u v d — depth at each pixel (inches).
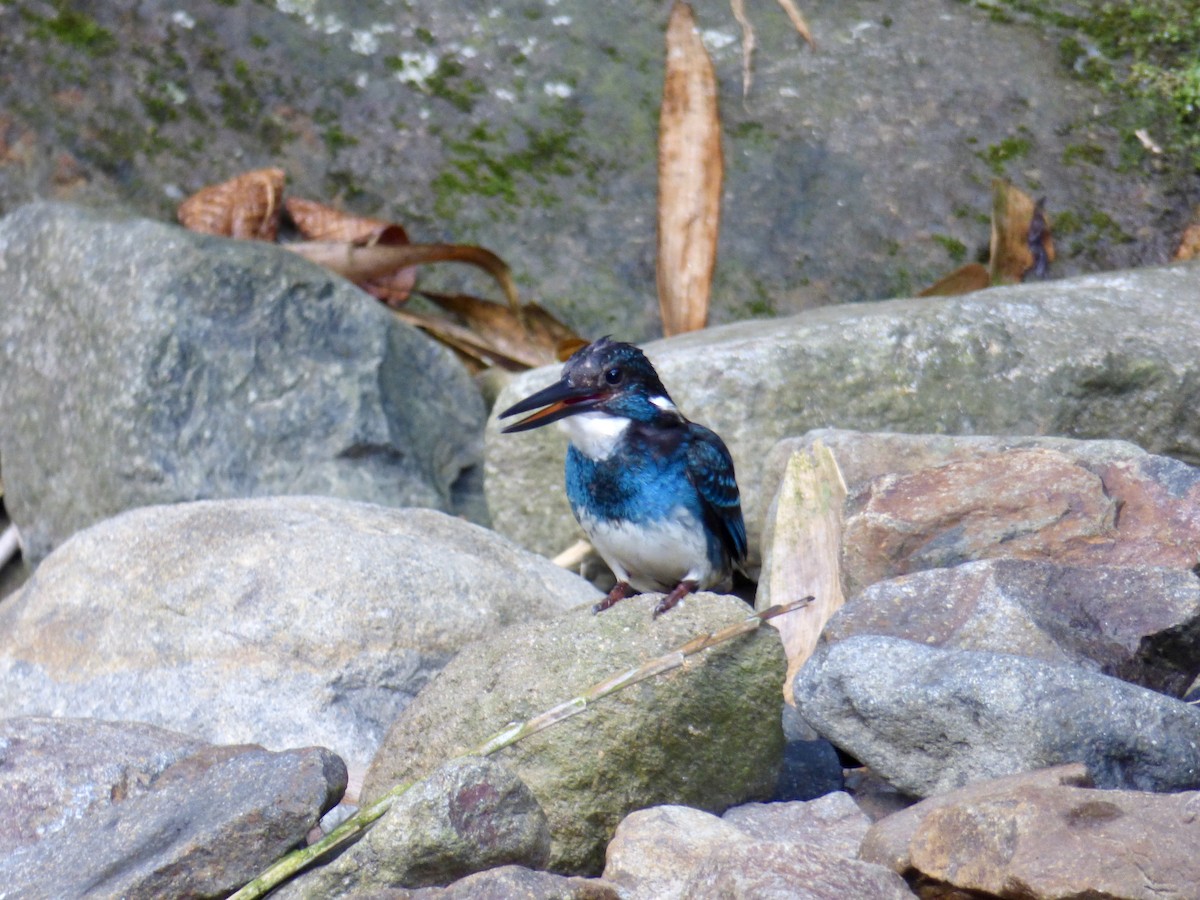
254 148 587.2
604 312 551.2
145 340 469.1
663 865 251.8
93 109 589.9
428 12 615.5
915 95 585.3
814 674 281.0
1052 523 338.3
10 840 291.3
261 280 486.0
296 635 360.2
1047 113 576.4
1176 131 570.3
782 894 219.5
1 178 577.6
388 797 263.9
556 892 226.2
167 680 356.8
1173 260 538.3
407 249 540.1
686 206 542.6
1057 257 545.3
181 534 386.9
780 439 431.2
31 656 370.0
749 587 466.6
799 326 448.8
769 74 597.3
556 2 616.1
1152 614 298.8
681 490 353.4
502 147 586.6
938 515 343.6
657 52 603.8
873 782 310.8
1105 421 434.3
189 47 603.2
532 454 458.3
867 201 562.3
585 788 278.8
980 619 298.8
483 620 372.2
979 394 434.6
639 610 296.7
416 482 490.0
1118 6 600.4
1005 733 262.5
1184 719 262.5
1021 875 219.6
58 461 485.1
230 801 263.4
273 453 474.9
